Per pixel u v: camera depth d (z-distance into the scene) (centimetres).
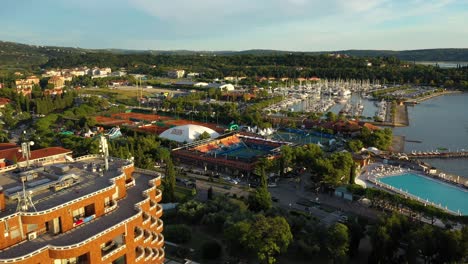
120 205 8588
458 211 15738
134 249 7875
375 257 11312
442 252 10850
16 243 6675
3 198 7006
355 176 18712
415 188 18612
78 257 6962
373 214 15300
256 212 14488
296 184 18925
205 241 13050
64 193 7800
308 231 12581
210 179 19212
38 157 18750
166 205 15438
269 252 10919
